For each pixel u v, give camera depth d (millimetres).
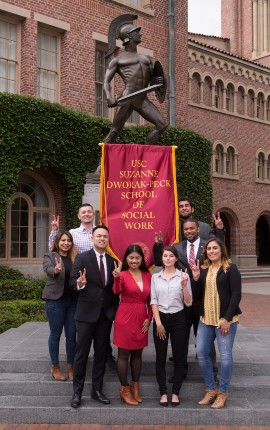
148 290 5699
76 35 17203
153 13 19469
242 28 35250
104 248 5785
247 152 27750
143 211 6953
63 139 15750
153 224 6934
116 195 6988
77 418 5602
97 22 17781
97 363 5770
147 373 6328
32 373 6391
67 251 6266
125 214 6945
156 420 5562
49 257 6164
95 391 5789
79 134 16141
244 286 20344
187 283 5598
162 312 5664
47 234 16703
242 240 27281
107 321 5730
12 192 14859
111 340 7480
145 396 5969
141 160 7082
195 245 6340
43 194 16672
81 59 17312
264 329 9281
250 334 8680
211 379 5699
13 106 14625
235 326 5637
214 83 25922
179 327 5660
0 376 6270
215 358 6160
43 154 15359
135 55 8555
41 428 5484
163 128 8656
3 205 14562
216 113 26031
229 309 5477
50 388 5992
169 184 7047
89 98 17453
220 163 26422
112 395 6016
